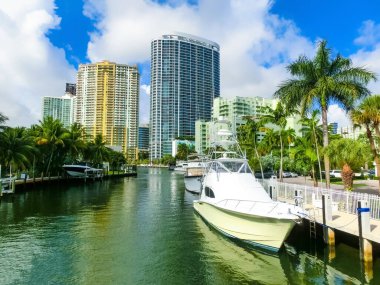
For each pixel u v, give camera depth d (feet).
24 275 40.73
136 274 41.09
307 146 116.37
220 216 58.70
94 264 44.75
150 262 45.52
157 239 57.82
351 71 77.41
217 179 67.97
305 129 126.21
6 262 45.44
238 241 55.31
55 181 183.62
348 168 70.79
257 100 528.63
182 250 51.21
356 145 67.82
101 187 172.96
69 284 37.96
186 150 537.24
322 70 80.74
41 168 191.21
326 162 75.66
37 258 47.24
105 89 554.46
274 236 48.88
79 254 49.11
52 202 106.63
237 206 56.44
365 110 64.23
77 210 90.27
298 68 81.20
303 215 50.47
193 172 151.12
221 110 536.42
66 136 187.73
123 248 52.31
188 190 149.07
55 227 67.72
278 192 78.89
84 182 209.67
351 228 44.98
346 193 56.39
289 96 82.02
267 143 174.50
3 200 110.11
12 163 137.18
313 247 52.21
